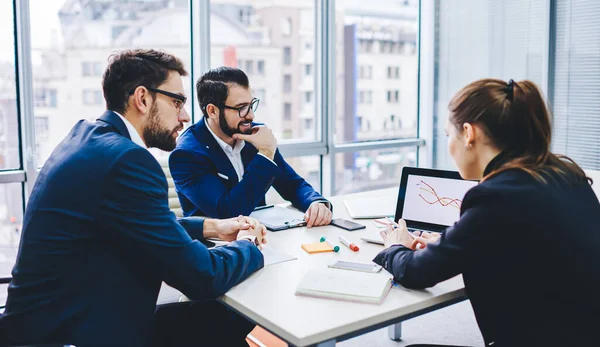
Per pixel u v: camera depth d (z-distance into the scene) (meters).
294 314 1.18
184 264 1.21
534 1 3.66
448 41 4.22
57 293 1.16
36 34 2.76
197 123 2.15
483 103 1.17
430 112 4.36
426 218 1.80
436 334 2.57
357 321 1.15
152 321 1.25
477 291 1.19
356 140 4.09
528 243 1.09
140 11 3.05
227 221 1.72
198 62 3.24
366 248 1.66
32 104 2.78
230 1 3.33
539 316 1.10
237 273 1.34
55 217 1.17
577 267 1.07
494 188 1.13
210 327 1.55
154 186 1.21
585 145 3.51
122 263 1.20
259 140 2.02
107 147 1.21
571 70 3.54
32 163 2.81
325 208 1.97
